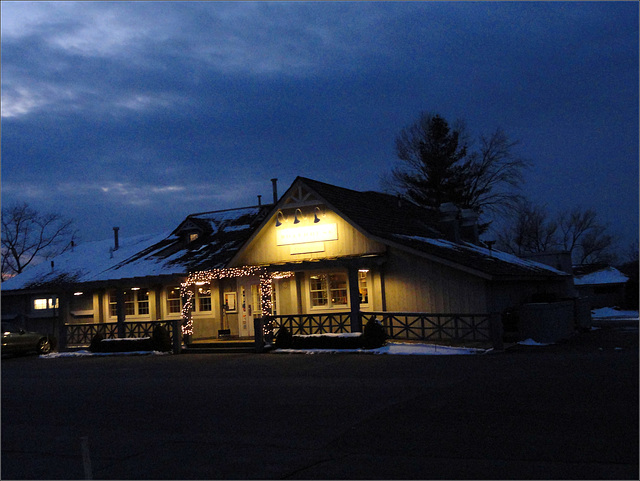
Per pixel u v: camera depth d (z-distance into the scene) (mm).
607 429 8500
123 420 11203
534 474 6809
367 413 10383
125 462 8312
